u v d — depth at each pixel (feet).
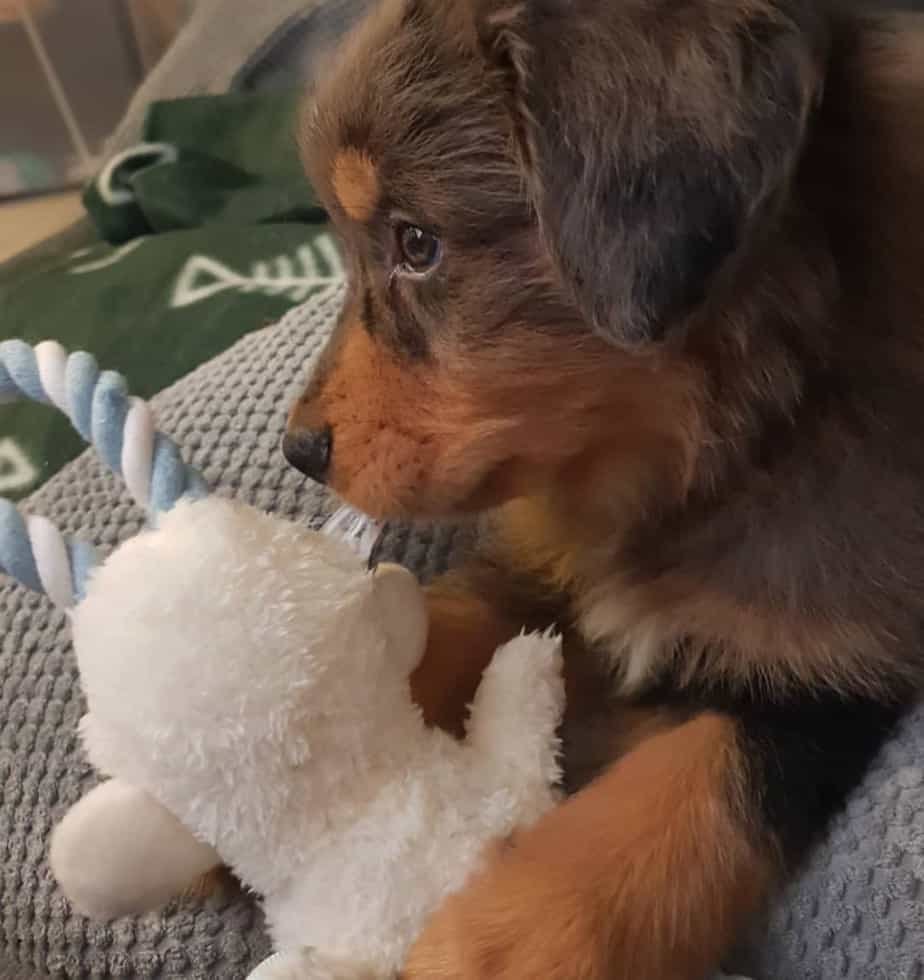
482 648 1.48
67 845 1.03
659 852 1.19
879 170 1.20
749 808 1.22
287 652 1.02
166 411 1.76
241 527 1.07
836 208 1.19
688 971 1.20
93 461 1.79
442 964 1.10
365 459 1.22
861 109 1.21
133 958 1.35
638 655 1.37
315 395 1.26
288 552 1.07
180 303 2.47
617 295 1.01
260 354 1.80
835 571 1.25
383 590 1.13
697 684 1.33
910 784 1.22
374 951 1.09
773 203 1.01
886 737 1.27
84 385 1.17
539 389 1.18
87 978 1.38
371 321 1.24
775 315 1.17
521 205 1.13
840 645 1.26
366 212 1.20
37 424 2.23
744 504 1.26
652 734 1.36
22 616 1.59
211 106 3.10
